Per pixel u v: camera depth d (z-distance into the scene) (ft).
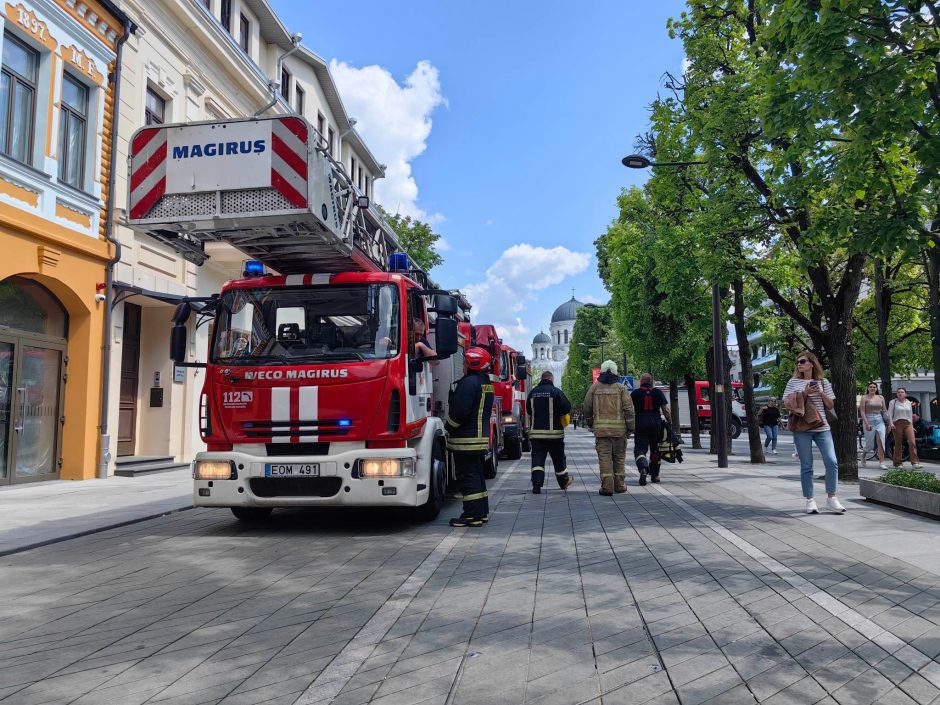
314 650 12.74
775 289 45.16
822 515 27.66
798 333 81.97
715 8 44.65
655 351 84.79
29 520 28.17
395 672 11.60
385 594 16.61
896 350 78.74
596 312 205.36
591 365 192.85
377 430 24.57
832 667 11.67
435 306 26.03
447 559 20.51
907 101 25.17
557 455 37.42
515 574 18.49
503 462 60.39
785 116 29.32
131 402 56.39
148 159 24.94
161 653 12.67
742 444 105.40
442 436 29.55
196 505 24.85
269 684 11.14
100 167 47.21
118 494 37.93
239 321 26.03
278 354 25.32
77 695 10.76
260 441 24.67
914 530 23.98
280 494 24.54
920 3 24.29
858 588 16.60
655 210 58.59
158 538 24.68
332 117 99.55
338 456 24.18
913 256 28.58
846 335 40.81
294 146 24.13
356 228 29.63
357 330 25.55
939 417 83.76
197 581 18.13
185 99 59.82
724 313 61.57
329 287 26.17
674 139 47.16
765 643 12.86
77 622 14.66
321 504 24.35
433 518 27.89
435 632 13.67
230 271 66.28
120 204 49.57
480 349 27.43
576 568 19.10
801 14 25.18
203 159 24.61
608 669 11.64
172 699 10.57
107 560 20.92
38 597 16.70
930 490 27.73
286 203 23.99
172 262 57.72
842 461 40.68
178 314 26.12
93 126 46.68
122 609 15.60
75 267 44.68
